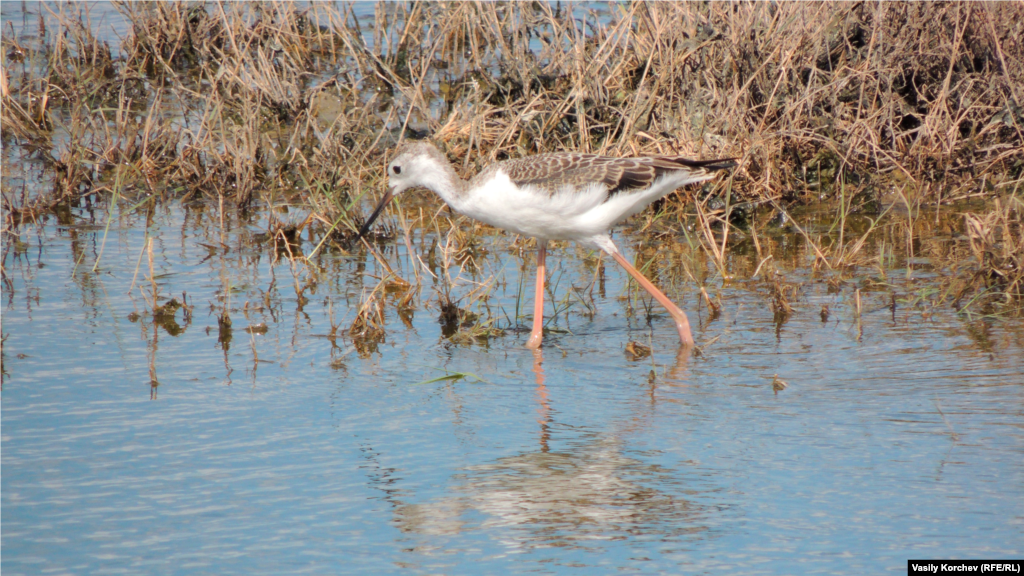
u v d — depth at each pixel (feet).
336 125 54.49
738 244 42.86
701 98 47.42
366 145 51.49
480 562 21.34
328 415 28.53
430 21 64.85
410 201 48.44
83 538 22.31
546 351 33.45
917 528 22.03
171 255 42.50
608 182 34.17
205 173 50.57
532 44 63.00
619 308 37.17
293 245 43.73
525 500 23.82
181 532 22.57
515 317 36.50
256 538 22.34
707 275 39.73
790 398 28.84
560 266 41.45
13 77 63.05
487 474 25.08
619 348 33.53
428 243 44.06
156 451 26.32
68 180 49.26
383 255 42.86
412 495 24.13
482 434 27.30
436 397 29.76
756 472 24.77
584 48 53.06
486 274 40.63
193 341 33.91
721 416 27.94
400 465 25.61
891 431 26.50
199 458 25.95
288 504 23.76
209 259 42.14
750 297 37.35
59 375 31.01
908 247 41.16
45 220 46.50
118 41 69.26
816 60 49.03
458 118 52.75
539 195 33.94
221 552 21.79
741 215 45.14
